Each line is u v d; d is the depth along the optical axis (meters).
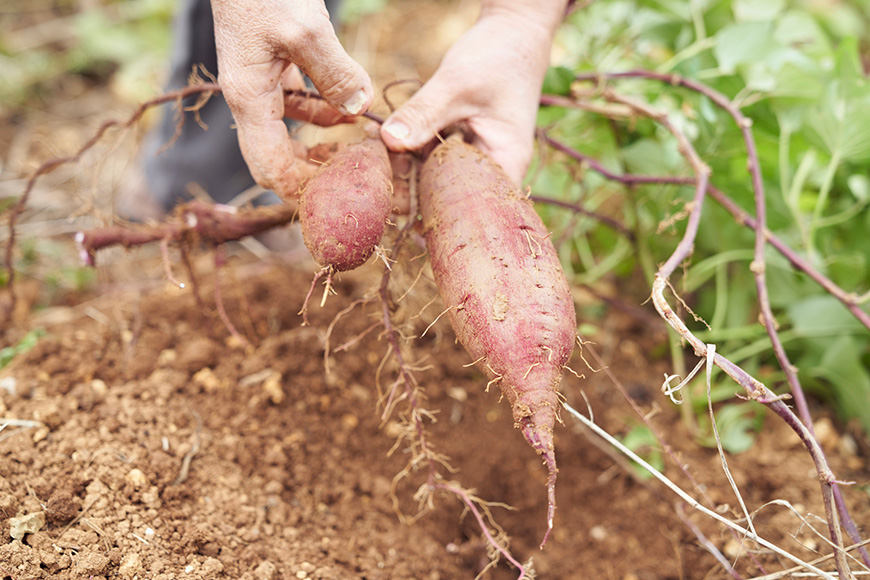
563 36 1.35
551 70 0.82
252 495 0.76
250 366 0.84
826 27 1.25
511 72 0.71
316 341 0.88
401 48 1.57
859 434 0.88
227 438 0.79
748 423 0.88
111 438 0.75
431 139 0.72
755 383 0.65
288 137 0.69
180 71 1.00
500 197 0.67
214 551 0.71
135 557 0.68
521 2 0.72
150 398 0.80
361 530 0.78
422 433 0.72
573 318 0.65
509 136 0.72
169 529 0.71
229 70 0.65
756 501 0.82
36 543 0.66
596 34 1.03
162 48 1.49
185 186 1.04
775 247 0.81
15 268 0.98
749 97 0.88
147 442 0.76
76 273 0.97
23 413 0.76
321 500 0.79
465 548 0.81
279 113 0.67
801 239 0.91
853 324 0.87
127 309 0.91
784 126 0.87
